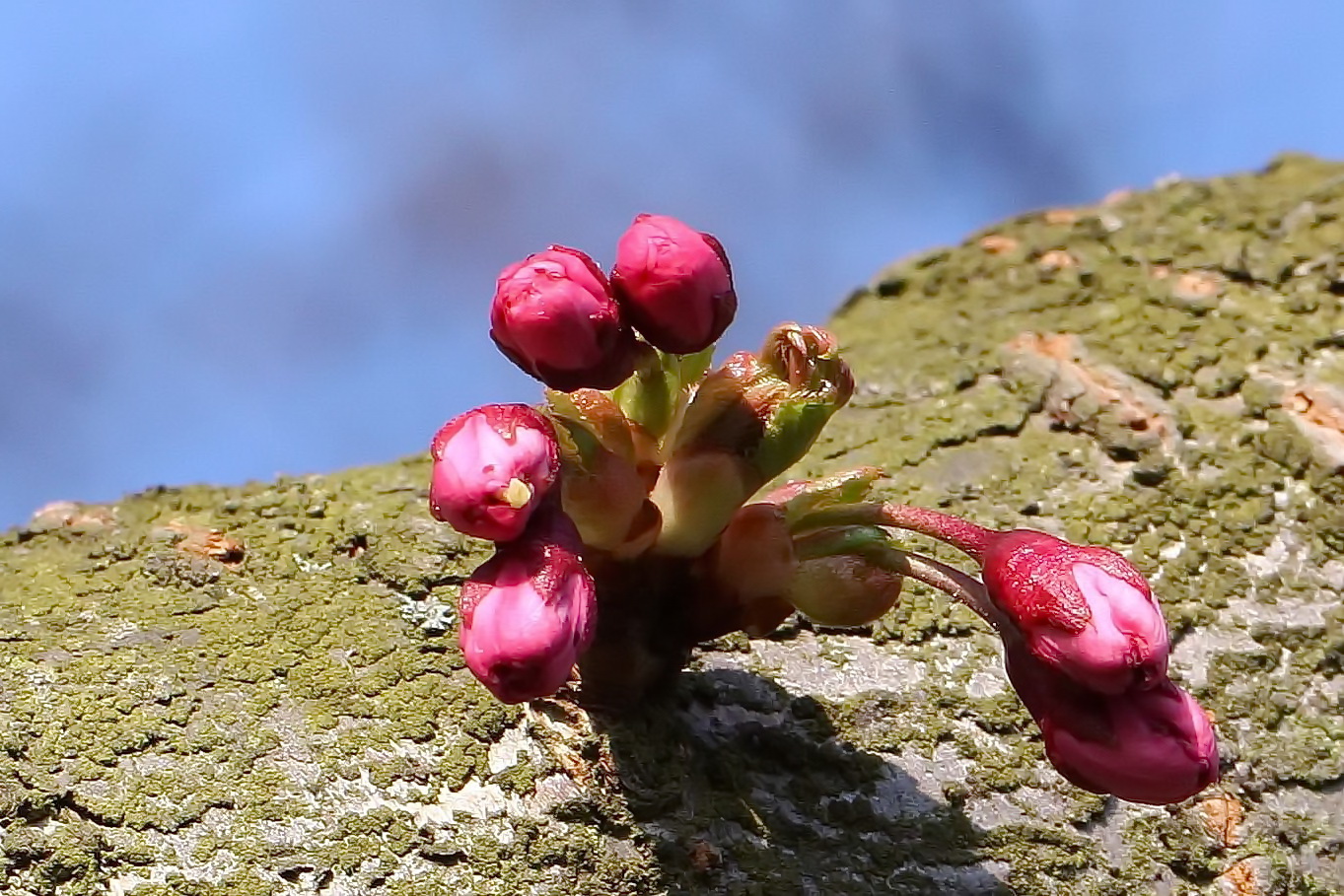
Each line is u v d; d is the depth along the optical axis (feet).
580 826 1.09
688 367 1.10
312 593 1.13
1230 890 1.12
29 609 1.11
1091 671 1.05
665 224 1.06
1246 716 1.15
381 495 1.18
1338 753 1.15
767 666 1.14
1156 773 1.06
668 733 1.11
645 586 1.10
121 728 1.08
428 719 1.10
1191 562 1.19
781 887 1.09
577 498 1.08
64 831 1.06
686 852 1.09
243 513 1.17
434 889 1.07
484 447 1.04
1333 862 1.13
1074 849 1.12
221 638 1.11
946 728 1.14
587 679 1.10
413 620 1.12
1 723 1.07
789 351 1.09
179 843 1.06
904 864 1.11
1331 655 1.17
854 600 1.10
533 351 1.06
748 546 1.09
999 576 1.07
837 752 1.12
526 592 1.04
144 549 1.14
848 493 1.10
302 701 1.10
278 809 1.07
